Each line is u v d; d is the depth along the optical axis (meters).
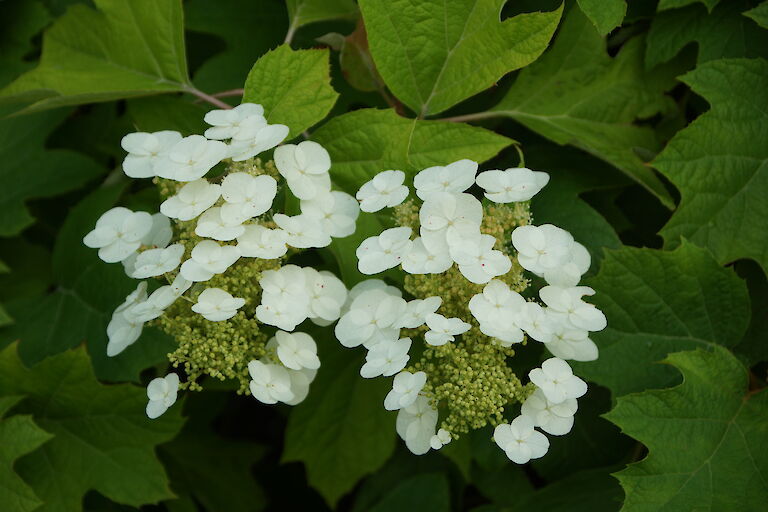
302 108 0.82
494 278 0.77
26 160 1.02
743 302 0.84
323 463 1.00
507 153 0.92
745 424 0.83
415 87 0.86
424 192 0.77
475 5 0.84
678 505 0.81
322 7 0.92
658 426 0.82
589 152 0.89
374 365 0.76
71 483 0.90
